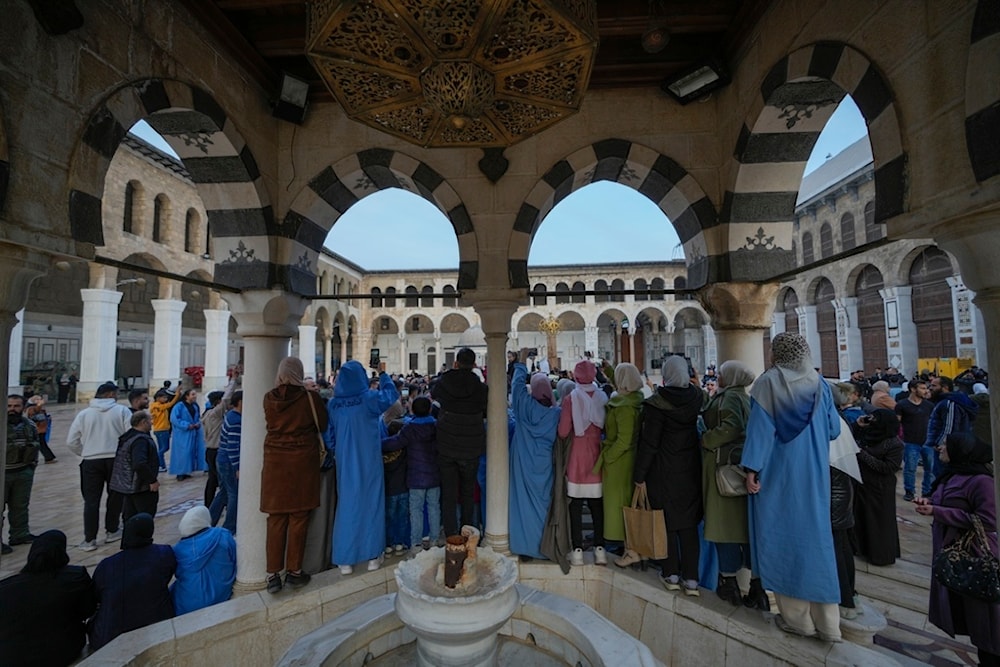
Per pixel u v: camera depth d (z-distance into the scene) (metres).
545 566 3.84
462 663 2.42
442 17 2.09
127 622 3.11
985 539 2.56
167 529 5.55
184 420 7.92
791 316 23.45
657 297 33.38
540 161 4.19
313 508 3.57
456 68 2.36
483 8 2.03
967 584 2.57
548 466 3.88
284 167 4.23
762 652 2.79
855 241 18.42
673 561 3.34
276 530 3.50
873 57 2.27
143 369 24.25
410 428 4.11
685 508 3.24
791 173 3.71
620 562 3.73
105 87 2.54
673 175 4.08
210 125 3.41
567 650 2.86
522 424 3.96
